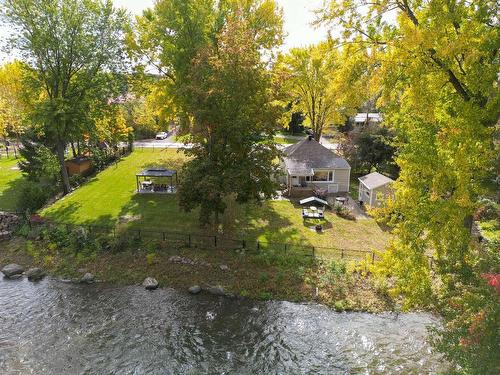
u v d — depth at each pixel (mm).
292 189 35219
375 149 40406
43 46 30922
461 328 10930
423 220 14492
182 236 26188
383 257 15656
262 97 23328
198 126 23578
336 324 18391
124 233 26219
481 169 13734
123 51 34719
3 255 24891
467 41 12141
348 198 35594
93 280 22234
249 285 21328
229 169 23250
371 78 15055
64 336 17484
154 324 18406
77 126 33562
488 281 9711
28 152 36219
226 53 22406
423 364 15734
